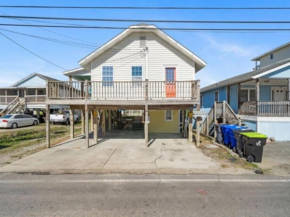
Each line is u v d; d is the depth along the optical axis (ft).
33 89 98.02
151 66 40.04
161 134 44.70
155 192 13.53
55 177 16.81
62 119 73.31
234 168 19.26
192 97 31.50
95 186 14.69
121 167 19.63
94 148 29.12
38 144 32.73
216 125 34.45
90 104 30.55
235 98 48.78
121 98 37.78
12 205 11.65
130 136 41.73
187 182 15.51
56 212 10.82
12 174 17.66
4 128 58.70
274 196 12.87
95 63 40.01
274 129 35.32
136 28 36.47
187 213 10.69
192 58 39.58
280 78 37.76
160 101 30.81
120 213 10.69
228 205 11.62
